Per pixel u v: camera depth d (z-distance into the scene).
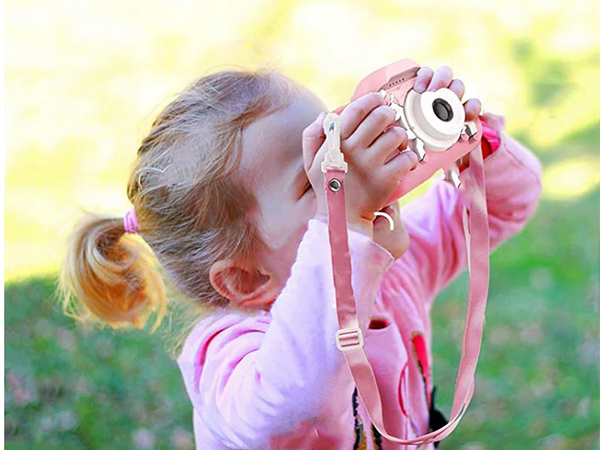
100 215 1.31
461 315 2.60
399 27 4.39
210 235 1.13
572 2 4.58
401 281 1.22
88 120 3.45
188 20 4.21
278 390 0.95
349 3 4.53
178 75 3.79
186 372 1.16
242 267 1.13
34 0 4.23
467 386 1.00
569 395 2.28
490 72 4.11
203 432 1.15
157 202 1.17
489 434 2.17
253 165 1.09
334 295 0.94
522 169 1.25
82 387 2.24
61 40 3.98
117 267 1.29
